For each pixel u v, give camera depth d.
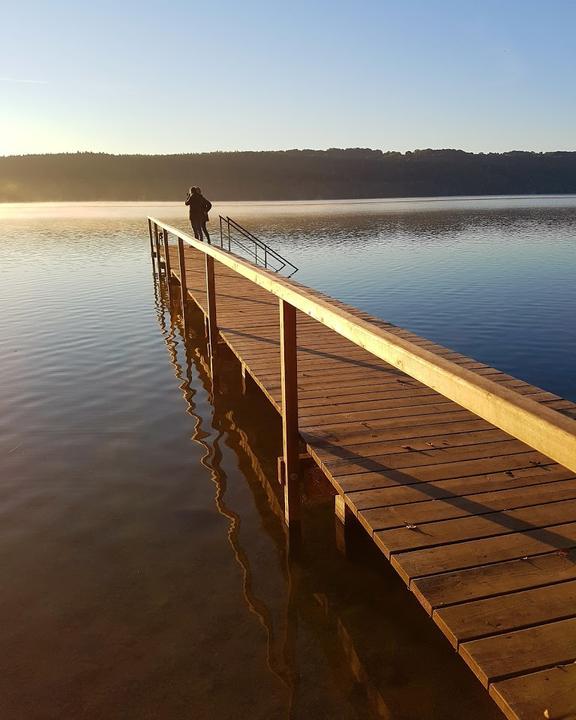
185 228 38.72
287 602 3.33
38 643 3.02
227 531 4.14
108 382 7.82
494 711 2.54
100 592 3.44
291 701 2.64
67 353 9.33
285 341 3.58
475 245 29.17
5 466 5.21
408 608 3.25
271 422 6.30
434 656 2.88
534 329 11.80
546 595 2.33
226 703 2.63
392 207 81.12
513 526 2.83
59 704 2.64
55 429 6.13
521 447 3.75
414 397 4.75
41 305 13.52
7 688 2.73
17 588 3.48
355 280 18.52
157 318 12.07
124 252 26.02
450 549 2.66
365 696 2.65
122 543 3.98
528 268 20.67
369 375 5.41
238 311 8.84
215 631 3.10
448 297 15.49
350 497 3.14
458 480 3.31
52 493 4.70
